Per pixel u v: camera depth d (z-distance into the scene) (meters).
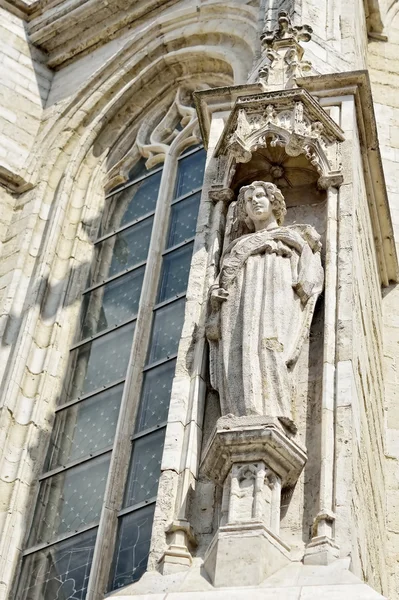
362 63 16.66
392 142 17.36
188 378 11.21
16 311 17.25
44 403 16.09
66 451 15.62
